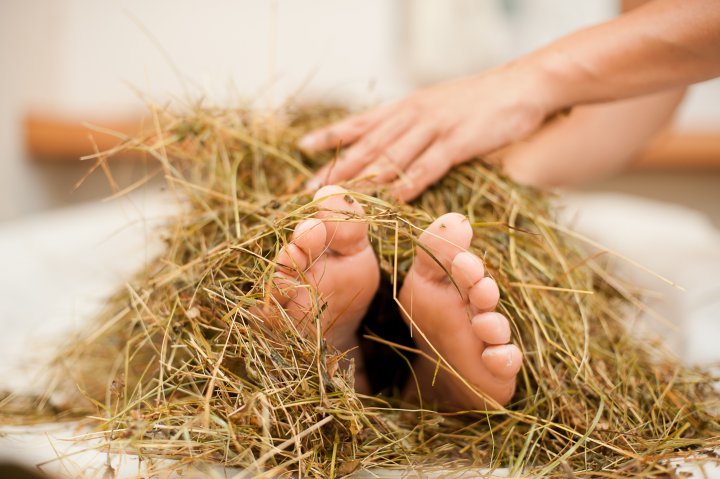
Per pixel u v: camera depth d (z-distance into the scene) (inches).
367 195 23.2
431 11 61.6
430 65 62.3
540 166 37.9
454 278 20.8
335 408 20.1
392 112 27.6
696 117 68.5
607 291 27.2
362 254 21.4
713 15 23.5
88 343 25.8
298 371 20.3
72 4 62.6
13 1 58.9
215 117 27.1
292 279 20.9
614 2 65.7
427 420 22.4
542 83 26.5
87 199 64.4
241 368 21.0
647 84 25.4
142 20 65.5
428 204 26.0
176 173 25.6
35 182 61.1
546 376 22.6
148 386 22.8
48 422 24.3
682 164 62.7
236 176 26.2
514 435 22.0
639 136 38.0
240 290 21.5
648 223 49.6
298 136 28.5
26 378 27.5
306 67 68.6
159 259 25.4
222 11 66.6
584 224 47.0
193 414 20.6
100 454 20.7
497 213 25.6
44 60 61.6
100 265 38.6
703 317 32.1
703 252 41.9
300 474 19.2
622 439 21.2
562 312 24.0
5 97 58.0
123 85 65.6
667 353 25.9
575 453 21.0
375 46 67.9
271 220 22.8
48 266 39.3
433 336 21.7
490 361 20.9
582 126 37.4
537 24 66.3
